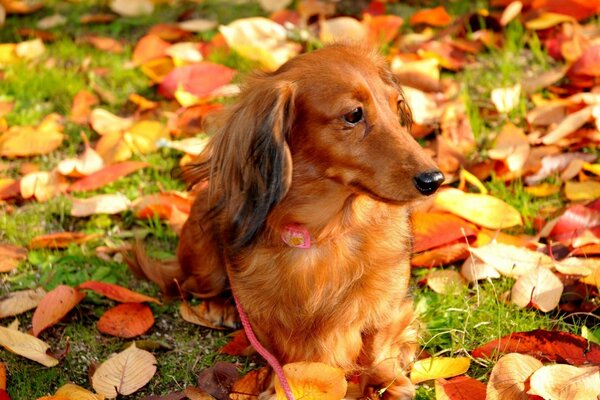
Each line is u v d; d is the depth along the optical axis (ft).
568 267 4.37
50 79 5.94
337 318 4.01
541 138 5.14
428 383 4.07
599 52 5.46
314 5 6.40
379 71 4.14
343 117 3.81
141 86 5.93
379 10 6.36
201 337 4.41
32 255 4.78
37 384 4.15
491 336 4.20
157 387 4.16
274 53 5.89
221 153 4.00
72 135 5.57
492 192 4.94
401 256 4.02
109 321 4.38
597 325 4.25
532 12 6.10
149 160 5.32
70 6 7.00
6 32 6.56
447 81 5.64
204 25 6.37
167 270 4.62
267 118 3.85
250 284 4.00
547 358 4.04
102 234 4.90
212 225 4.33
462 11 6.41
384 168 3.77
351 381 4.16
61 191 5.13
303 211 3.93
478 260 4.49
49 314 4.33
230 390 4.06
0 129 5.55
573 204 4.79
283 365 4.08
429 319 4.33
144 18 6.73
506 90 5.40
